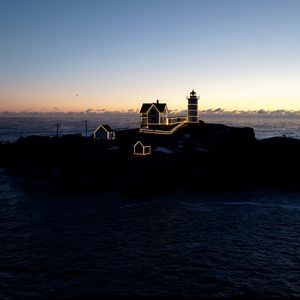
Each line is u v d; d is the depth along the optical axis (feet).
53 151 277.85
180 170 219.82
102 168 224.53
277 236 135.85
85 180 211.61
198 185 209.05
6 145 312.91
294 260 114.52
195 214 162.30
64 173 225.56
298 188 212.23
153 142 265.95
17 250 119.34
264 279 101.35
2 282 97.50
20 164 268.41
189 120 343.67
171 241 129.29
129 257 114.93
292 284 98.78
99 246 123.65
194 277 101.91
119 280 99.60
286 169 232.53
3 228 140.87
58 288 94.73
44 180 228.84
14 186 216.13
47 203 178.40
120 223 148.46
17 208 169.07
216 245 126.11
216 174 219.61
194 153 244.01
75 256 115.14
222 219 155.43
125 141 274.36
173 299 90.33
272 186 218.18
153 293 92.99
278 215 162.61
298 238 134.10
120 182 208.03
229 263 111.55
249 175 227.81
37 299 89.30
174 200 185.98
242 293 93.61
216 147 264.11
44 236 132.67
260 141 285.43
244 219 155.94
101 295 91.61
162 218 155.84
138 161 225.15
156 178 209.97
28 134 606.14
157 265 109.40
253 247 124.77
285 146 263.70
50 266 107.65
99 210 167.02
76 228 141.79
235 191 205.67
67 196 192.34
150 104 318.04
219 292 93.91
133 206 174.40
